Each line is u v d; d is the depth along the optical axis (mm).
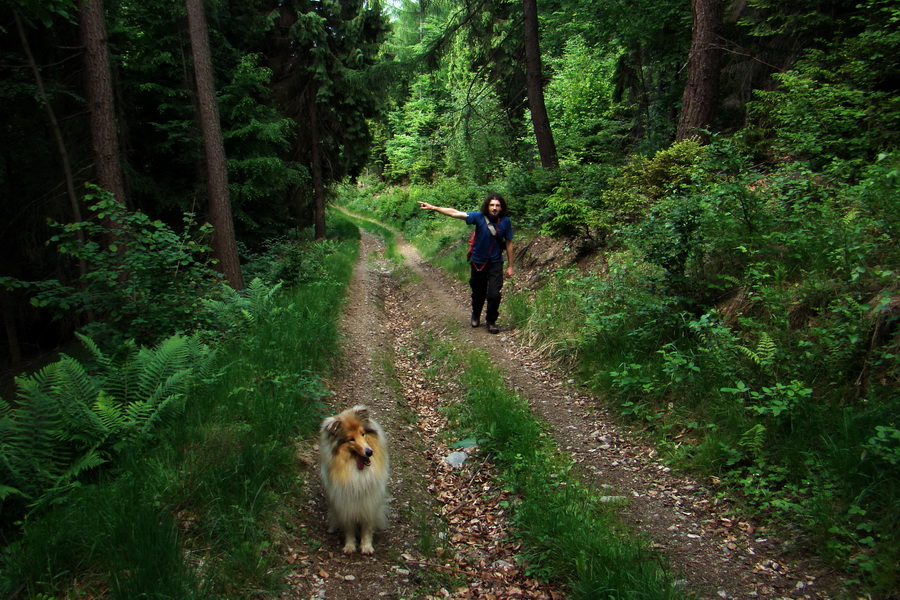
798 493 3715
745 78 11047
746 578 3256
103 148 8977
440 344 8578
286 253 13883
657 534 3768
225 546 3406
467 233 16734
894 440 3492
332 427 3697
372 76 15586
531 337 7910
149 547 3014
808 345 4438
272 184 16062
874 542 3143
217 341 6977
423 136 36219
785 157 7207
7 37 10180
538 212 12297
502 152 20344
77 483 3703
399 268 16781
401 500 4449
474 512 4422
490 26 15055
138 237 6883
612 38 14078
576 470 4691
